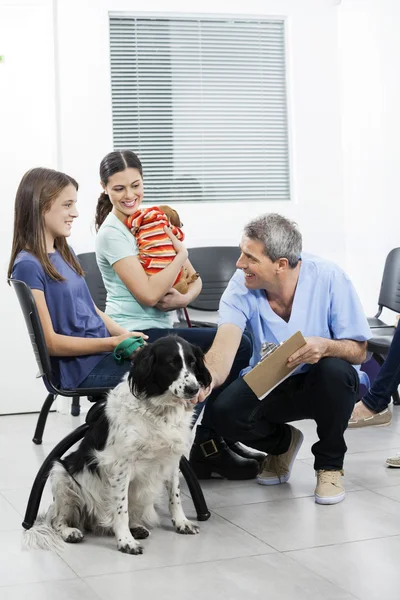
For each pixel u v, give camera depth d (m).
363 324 2.62
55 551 2.21
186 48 4.88
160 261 2.91
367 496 2.65
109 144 4.74
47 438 3.91
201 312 4.76
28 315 2.39
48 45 4.62
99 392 2.47
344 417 2.57
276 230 2.51
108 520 2.24
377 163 4.68
